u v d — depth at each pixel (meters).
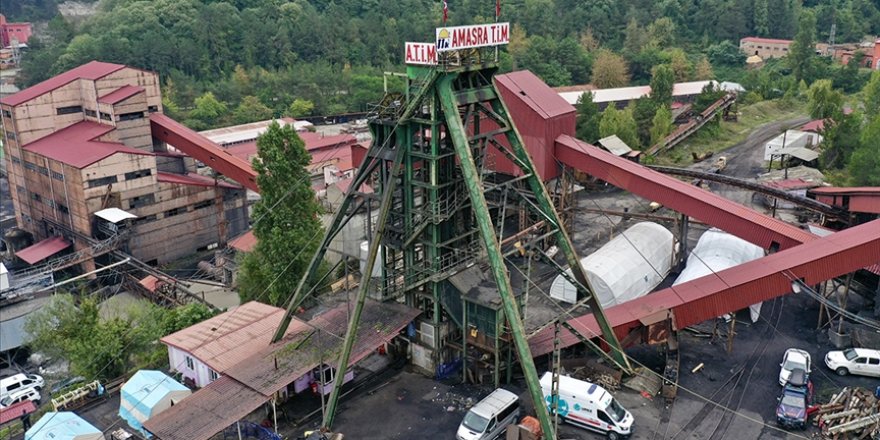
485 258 48.16
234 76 171.50
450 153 44.88
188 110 162.88
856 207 64.44
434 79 41.53
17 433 47.09
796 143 103.31
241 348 47.00
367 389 46.09
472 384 46.25
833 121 104.12
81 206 82.56
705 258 58.62
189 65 176.00
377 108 45.44
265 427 41.75
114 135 89.81
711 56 194.75
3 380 56.88
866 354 45.22
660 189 60.81
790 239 52.06
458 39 41.75
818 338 50.59
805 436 39.28
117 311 63.31
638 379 44.88
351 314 44.91
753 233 54.62
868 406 40.56
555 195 72.38
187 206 89.50
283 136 62.22
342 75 177.50
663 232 64.44
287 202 62.78
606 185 92.44
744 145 116.81
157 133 94.94
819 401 42.56
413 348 48.72
